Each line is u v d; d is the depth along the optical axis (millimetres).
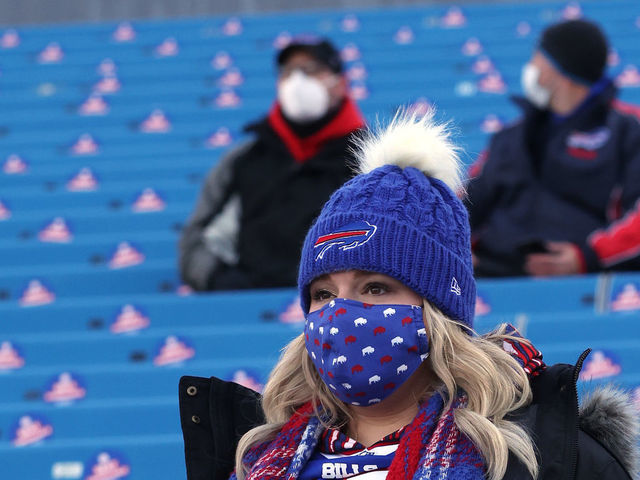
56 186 29531
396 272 7680
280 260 19156
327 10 44219
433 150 8352
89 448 15453
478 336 8148
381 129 8836
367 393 7680
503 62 36594
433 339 7742
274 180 19344
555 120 19312
